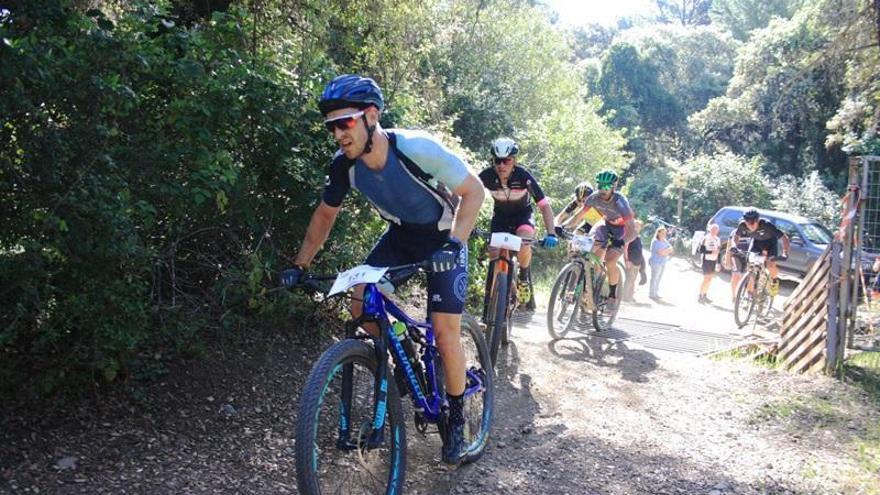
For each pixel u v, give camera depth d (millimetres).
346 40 7598
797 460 4641
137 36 4195
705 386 6141
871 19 14070
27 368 3818
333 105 3082
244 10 5488
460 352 3639
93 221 3461
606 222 7832
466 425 4188
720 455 4633
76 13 3783
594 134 18219
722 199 28797
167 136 4262
